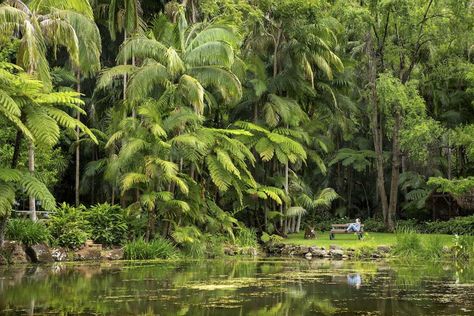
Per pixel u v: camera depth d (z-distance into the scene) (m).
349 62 27.80
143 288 10.67
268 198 25.75
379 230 28.98
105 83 19.58
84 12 16.48
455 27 27.16
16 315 7.82
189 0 24.73
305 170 35.22
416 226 28.84
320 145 28.27
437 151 33.19
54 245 16.62
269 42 25.98
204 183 21.77
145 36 20.28
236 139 23.59
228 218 21.62
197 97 18.80
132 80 19.33
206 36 20.27
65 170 27.19
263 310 8.39
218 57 20.05
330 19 25.67
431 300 9.40
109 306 8.62
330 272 14.03
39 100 13.77
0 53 17.38
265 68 26.52
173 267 15.27
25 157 19.22
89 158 28.20
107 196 26.23
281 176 25.95
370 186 38.06
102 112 26.17
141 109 18.53
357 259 18.89
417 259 18.77
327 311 8.34
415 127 24.14
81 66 16.98
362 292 10.38
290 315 8.01
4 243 15.41
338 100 27.91
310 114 28.34
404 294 10.12
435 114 31.67
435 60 30.11
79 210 18.16
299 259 18.83
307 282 11.87
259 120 25.41
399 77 29.22
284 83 25.08
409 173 33.25
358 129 36.28
